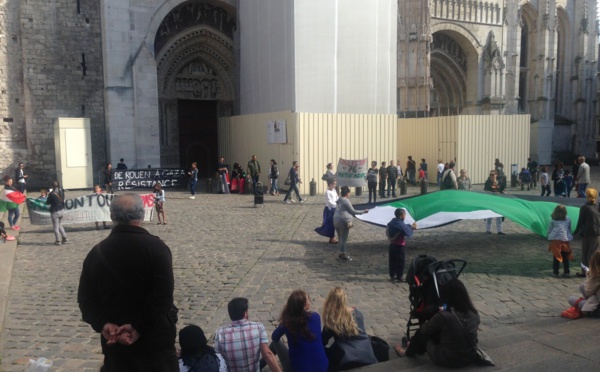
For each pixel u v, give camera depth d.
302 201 22.77
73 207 16.52
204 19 34.31
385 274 10.88
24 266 11.91
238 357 5.02
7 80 28.41
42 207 16.39
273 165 25.09
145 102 30.30
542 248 13.30
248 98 32.09
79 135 26.50
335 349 5.62
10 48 28.34
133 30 30.23
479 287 9.84
